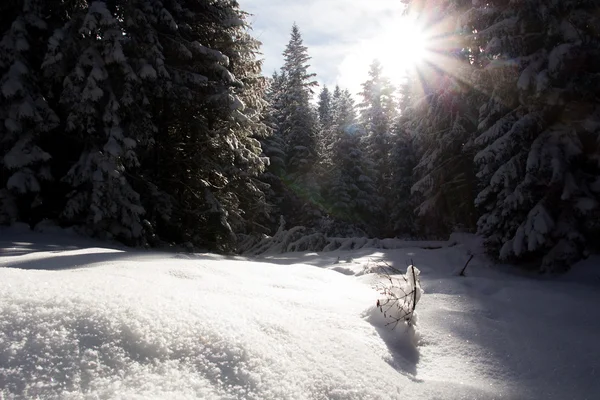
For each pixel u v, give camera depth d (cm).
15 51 863
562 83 873
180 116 1233
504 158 955
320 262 1036
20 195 884
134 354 171
